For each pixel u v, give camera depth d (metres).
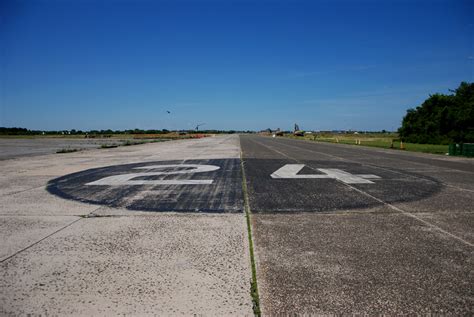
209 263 3.38
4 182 8.70
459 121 36.72
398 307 2.57
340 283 2.95
